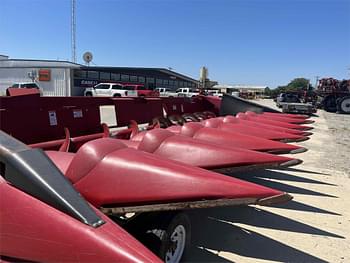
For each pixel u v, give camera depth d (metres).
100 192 2.46
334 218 4.42
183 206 2.40
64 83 35.06
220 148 3.41
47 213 1.80
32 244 1.81
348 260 3.32
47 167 1.90
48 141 3.83
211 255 3.19
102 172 2.48
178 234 2.68
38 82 35.47
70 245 1.76
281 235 3.78
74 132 4.29
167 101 6.94
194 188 2.37
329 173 7.04
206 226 3.86
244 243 3.51
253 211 4.45
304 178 6.47
